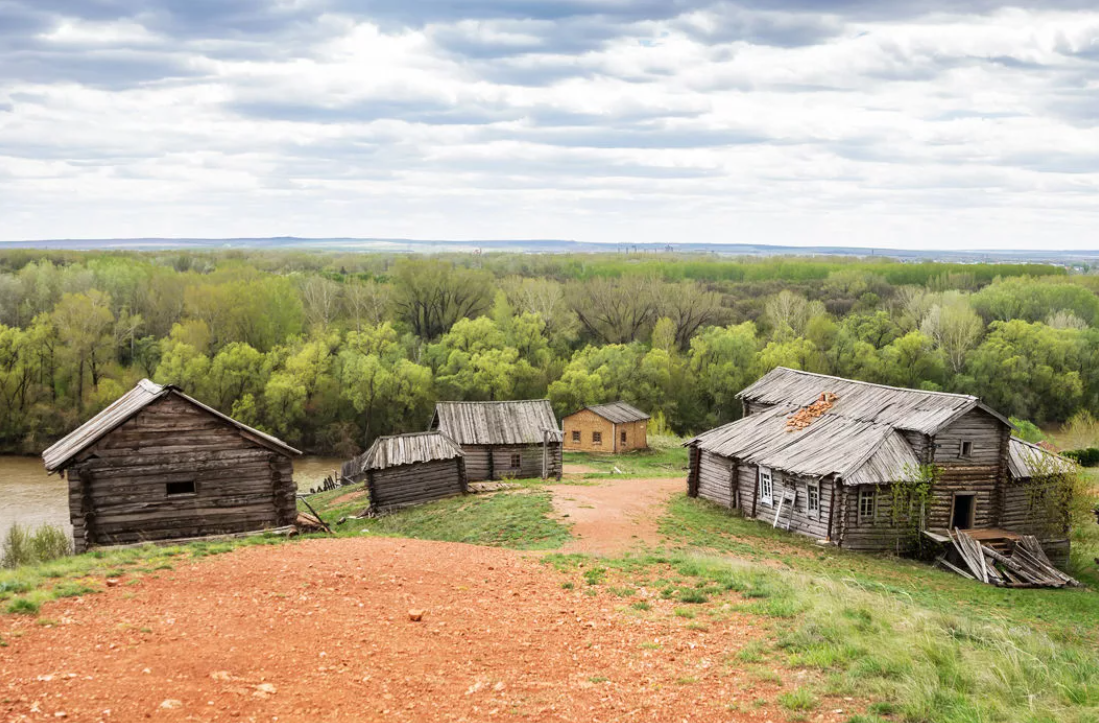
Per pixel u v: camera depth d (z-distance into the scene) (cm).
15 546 3819
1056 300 12581
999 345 10181
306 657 1463
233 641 1516
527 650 1596
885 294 15062
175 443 3020
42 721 1138
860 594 2161
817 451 4000
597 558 2488
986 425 3978
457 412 5906
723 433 4647
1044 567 3578
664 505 4350
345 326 10794
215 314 9550
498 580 2130
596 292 12256
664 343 10788
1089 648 2262
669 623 1806
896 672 1466
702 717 1295
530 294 11394
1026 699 1377
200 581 1928
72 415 8238
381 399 8994
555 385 9594
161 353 9094
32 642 1458
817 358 10250
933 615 1934
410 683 1383
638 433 8175
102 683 1284
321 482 7425
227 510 3091
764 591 2042
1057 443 8100
